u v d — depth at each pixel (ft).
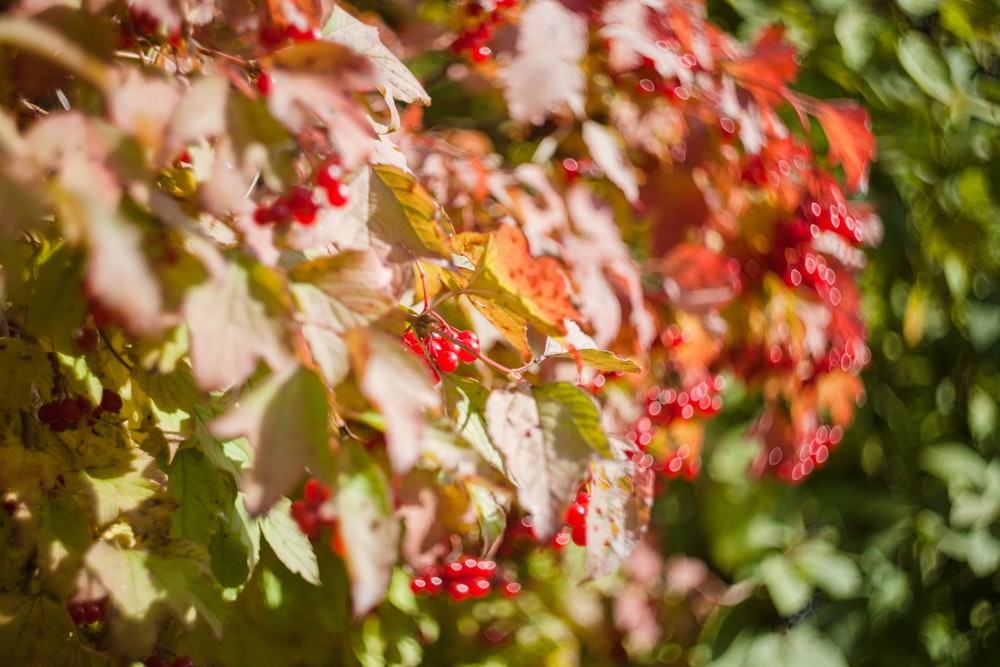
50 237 2.35
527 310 2.42
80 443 2.47
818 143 4.14
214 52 2.29
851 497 5.26
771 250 3.46
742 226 3.46
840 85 4.35
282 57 2.11
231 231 2.33
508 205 3.17
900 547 5.20
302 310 2.11
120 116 2.02
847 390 3.77
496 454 2.43
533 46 3.01
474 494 2.41
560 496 2.25
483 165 3.20
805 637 5.09
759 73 3.25
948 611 5.29
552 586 4.73
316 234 2.25
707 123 3.34
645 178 3.51
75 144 1.98
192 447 2.59
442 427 2.12
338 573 3.11
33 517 2.32
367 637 3.31
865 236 3.58
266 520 2.56
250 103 2.08
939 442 5.32
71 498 2.37
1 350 2.42
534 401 2.31
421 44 3.64
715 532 5.34
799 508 5.34
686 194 3.37
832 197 3.39
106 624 2.28
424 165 3.11
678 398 3.47
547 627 4.51
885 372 5.24
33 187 1.92
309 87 2.10
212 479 2.59
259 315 2.05
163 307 2.02
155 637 2.25
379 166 2.37
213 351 2.02
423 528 2.51
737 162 3.38
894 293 4.99
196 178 2.27
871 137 3.26
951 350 5.32
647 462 3.23
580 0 3.09
